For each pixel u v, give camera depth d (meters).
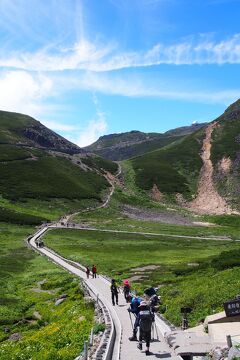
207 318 20.64
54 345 23.09
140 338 18.16
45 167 173.25
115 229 117.81
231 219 139.75
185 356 16.94
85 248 85.62
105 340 19.70
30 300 44.84
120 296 36.31
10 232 101.81
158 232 115.62
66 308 35.84
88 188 166.88
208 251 85.12
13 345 26.72
